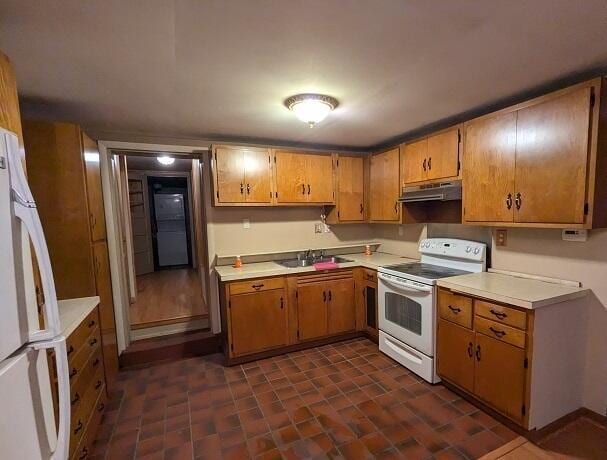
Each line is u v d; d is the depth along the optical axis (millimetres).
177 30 1252
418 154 2791
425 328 2346
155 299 4352
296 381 2443
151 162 5418
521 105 1925
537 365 1705
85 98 1981
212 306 3172
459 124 2375
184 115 2354
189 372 2637
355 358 2812
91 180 2225
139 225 6254
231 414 2055
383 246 3865
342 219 3453
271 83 1786
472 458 1638
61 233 2010
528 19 1216
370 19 1201
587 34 1335
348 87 1868
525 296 1757
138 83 1763
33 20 1163
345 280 3137
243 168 2949
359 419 1969
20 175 917
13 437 836
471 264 2578
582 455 1652
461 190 2375
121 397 2281
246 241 3297
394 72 1676
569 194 1710
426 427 1882
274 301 2836
